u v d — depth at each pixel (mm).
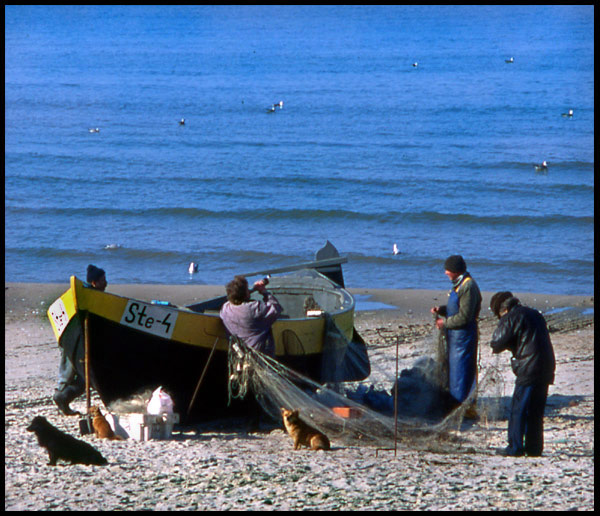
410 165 144125
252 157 152375
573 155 150375
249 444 29219
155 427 30016
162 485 22844
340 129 184000
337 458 26594
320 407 32375
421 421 32312
